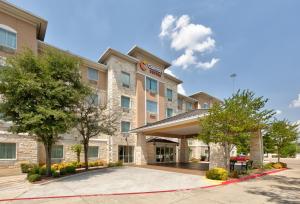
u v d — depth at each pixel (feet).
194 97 155.33
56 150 74.54
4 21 65.98
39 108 44.04
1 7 65.16
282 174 57.41
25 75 45.62
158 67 116.57
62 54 54.13
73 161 76.43
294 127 78.89
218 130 49.34
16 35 67.87
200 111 67.56
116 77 94.53
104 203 28.63
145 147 85.51
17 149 62.75
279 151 79.56
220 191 35.42
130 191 35.68
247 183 42.83
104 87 94.84
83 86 56.59
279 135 77.30
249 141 63.26
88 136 64.49
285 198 30.68
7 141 60.95
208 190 36.24
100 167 73.31
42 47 76.13
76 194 33.71
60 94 47.57
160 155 104.94
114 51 93.56
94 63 91.04
